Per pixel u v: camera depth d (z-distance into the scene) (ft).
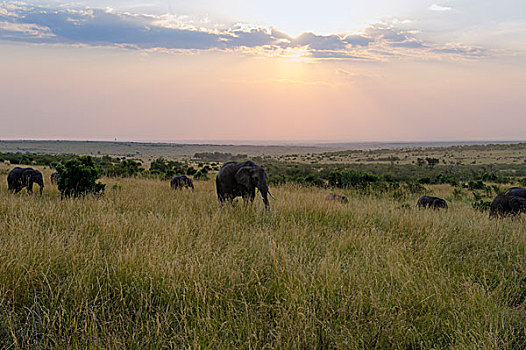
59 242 15.96
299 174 137.90
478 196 61.46
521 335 11.57
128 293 12.88
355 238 21.03
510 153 420.36
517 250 19.70
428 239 21.17
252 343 10.49
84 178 37.19
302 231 22.50
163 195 39.58
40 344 10.02
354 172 81.25
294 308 11.76
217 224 23.32
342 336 10.62
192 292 12.75
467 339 10.88
